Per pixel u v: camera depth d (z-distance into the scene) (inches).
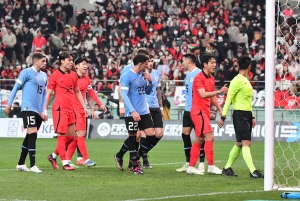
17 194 989.8
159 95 1562.5
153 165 1612.9
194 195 967.6
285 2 1172.5
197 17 3587.6
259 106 2955.2
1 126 3088.1
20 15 3732.8
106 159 1793.8
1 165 1546.5
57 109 1424.7
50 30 3649.1
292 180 1259.8
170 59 3282.5
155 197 952.3
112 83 3134.8
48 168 1464.1
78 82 1610.5
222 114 1330.0
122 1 3804.1
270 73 1077.1
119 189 1061.8
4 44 3558.1
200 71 1369.3
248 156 1286.9
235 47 3467.0
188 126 1427.2
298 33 2564.0
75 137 1517.0
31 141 1349.7
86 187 1087.6
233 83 1305.4
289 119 2440.9
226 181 1200.8
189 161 1421.0
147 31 3619.6
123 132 2974.9
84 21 3727.9
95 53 3454.7
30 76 1350.9
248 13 3597.4
